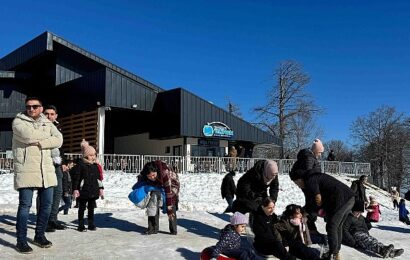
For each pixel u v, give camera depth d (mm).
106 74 25969
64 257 6242
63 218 9555
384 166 57844
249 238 7449
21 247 6273
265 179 7512
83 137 27250
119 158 24766
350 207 6633
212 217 10438
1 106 29891
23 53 31312
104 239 7473
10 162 22656
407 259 7660
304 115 46406
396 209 24000
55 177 6516
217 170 26719
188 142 29391
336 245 6559
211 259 6105
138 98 27656
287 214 7242
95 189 8172
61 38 28734
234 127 30375
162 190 8234
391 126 58125
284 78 46250
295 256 6652
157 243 7348
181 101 27422
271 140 33062
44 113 7203
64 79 29969
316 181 6688
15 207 11062
